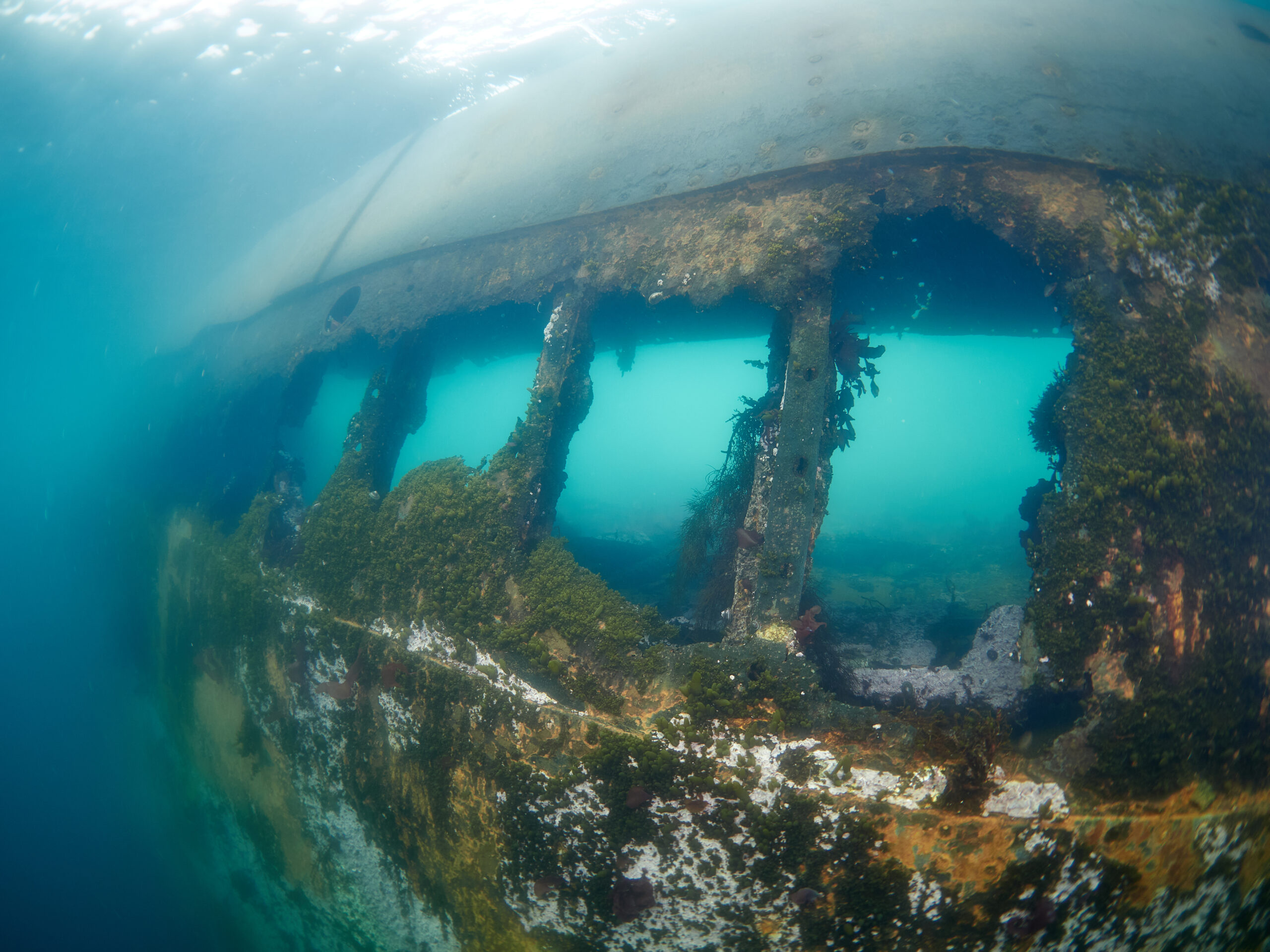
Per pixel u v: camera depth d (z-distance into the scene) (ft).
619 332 19.38
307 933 18.58
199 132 36.04
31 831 43.24
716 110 14.93
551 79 21.06
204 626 19.92
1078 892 9.09
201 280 45.80
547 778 11.16
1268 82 14.58
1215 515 9.64
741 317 18.15
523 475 13.21
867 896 9.41
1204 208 11.80
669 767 10.01
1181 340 10.43
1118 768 8.87
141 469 26.89
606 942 11.25
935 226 13.21
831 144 13.06
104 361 43.24
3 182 40.68
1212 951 9.84
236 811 20.22
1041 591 9.82
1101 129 12.46
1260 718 9.39
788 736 9.62
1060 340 36.58
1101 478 9.76
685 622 14.80
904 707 10.06
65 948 33.45
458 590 12.73
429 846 13.51
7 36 32.45
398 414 16.89
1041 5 15.20
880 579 25.09
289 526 17.98
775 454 11.35
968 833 9.09
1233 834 9.21
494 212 17.33
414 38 28.71
